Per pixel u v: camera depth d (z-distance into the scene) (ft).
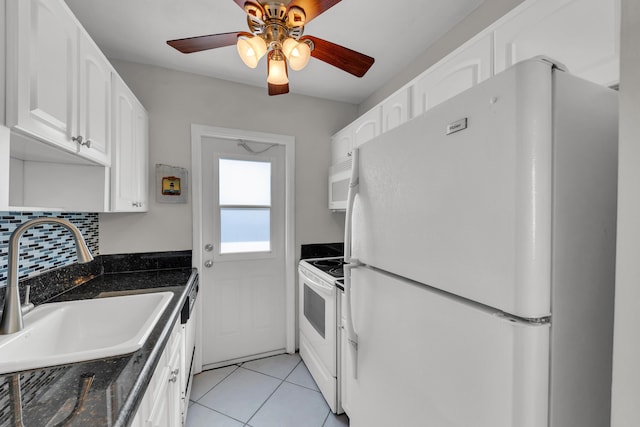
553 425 1.77
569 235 1.82
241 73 7.07
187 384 5.59
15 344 2.93
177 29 5.43
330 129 8.64
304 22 3.70
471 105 2.02
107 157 4.42
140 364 2.54
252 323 8.00
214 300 7.56
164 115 6.80
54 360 2.50
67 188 4.31
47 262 4.46
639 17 1.50
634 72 1.52
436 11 5.04
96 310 4.27
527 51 3.32
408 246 2.68
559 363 1.78
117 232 6.39
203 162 7.43
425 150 2.46
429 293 2.42
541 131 1.69
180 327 4.65
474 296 2.01
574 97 1.84
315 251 8.45
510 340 1.77
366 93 8.21
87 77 3.77
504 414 1.81
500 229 1.82
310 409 5.88
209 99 7.23
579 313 1.86
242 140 7.81
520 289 1.72
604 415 1.98
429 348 2.42
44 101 2.88
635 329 1.50
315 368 6.74
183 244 6.98
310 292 7.18
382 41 5.87
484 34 3.85
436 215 2.34
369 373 3.34
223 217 7.68
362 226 3.52
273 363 7.71
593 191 1.93
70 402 2.00
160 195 6.71
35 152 3.53
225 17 5.11
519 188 1.71
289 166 8.11
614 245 2.04
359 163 3.62
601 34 2.69
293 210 8.16
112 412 1.90
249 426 5.40
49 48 2.96
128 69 6.50
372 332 3.27
